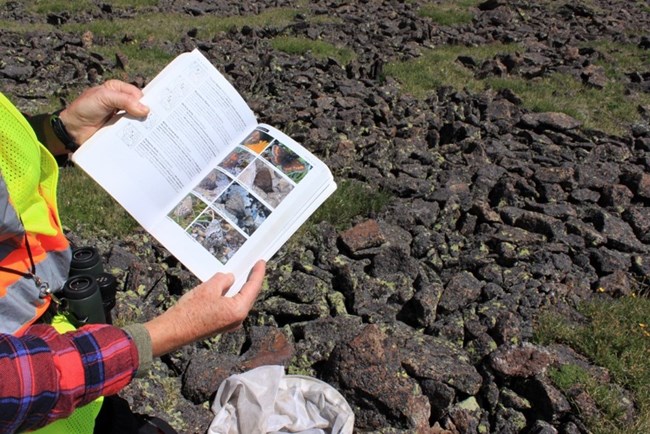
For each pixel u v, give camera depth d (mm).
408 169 2143
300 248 1628
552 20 5062
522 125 2629
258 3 5398
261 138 838
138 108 765
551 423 1160
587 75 3527
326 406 1071
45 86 2941
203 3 5230
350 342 1167
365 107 2725
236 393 1093
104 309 792
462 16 4949
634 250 1735
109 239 1697
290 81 3047
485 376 1232
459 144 2359
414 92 3055
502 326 1326
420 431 1103
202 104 813
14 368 520
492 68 3471
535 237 1720
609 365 1275
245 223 774
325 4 5398
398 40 4176
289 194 796
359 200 1892
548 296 1467
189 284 1466
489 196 1992
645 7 5762
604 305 1461
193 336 648
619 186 1990
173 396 1155
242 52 3625
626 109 3057
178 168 783
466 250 1694
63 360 555
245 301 672
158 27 4164
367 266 1570
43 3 4918
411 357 1211
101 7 4805
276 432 1044
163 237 758
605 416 1158
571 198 1992
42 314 675
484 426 1171
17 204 618
